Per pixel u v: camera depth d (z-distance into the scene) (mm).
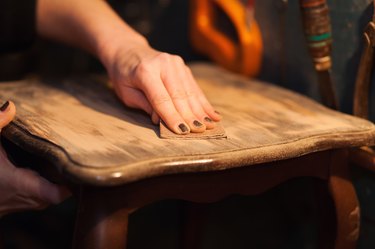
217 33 1139
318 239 898
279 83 1048
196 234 1112
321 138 786
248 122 829
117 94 894
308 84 992
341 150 838
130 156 706
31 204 817
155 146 738
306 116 857
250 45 1057
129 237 1309
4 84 952
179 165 708
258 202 1150
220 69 1092
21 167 842
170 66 819
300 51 992
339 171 844
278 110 881
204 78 1037
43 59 1344
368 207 938
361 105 887
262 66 1077
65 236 1299
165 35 1288
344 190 852
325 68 902
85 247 724
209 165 717
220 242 1239
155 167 697
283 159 767
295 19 985
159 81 808
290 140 771
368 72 867
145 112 857
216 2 1104
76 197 747
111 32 923
